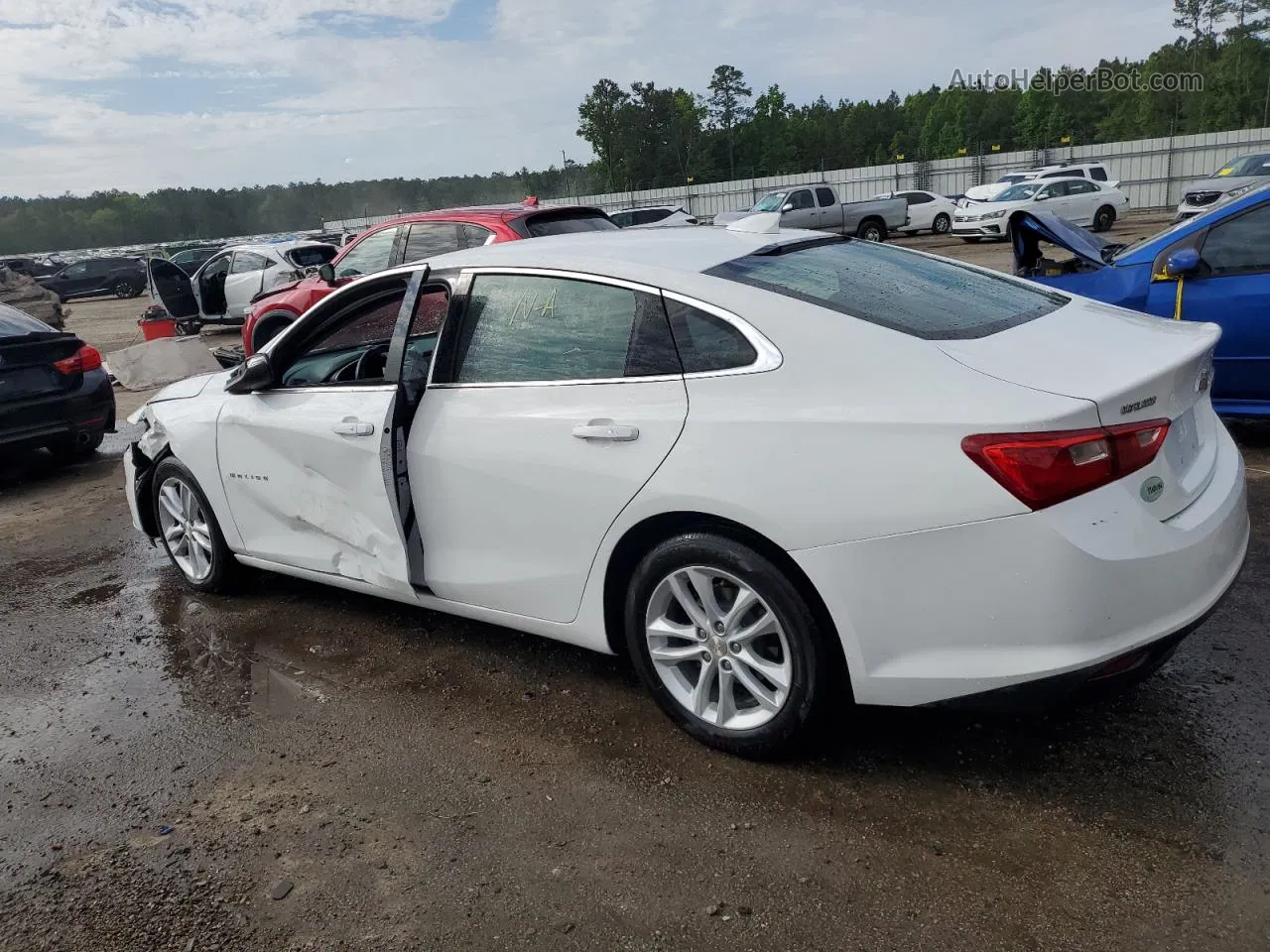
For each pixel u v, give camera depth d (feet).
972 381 7.86
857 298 9.15
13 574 17.24
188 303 48.52
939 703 8.10
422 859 8.37
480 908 7.70
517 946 7.26
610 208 148.15
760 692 9.01
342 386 11.97
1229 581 8.44
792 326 8.59
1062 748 9.12
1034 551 7.41
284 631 13.61
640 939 7.21
